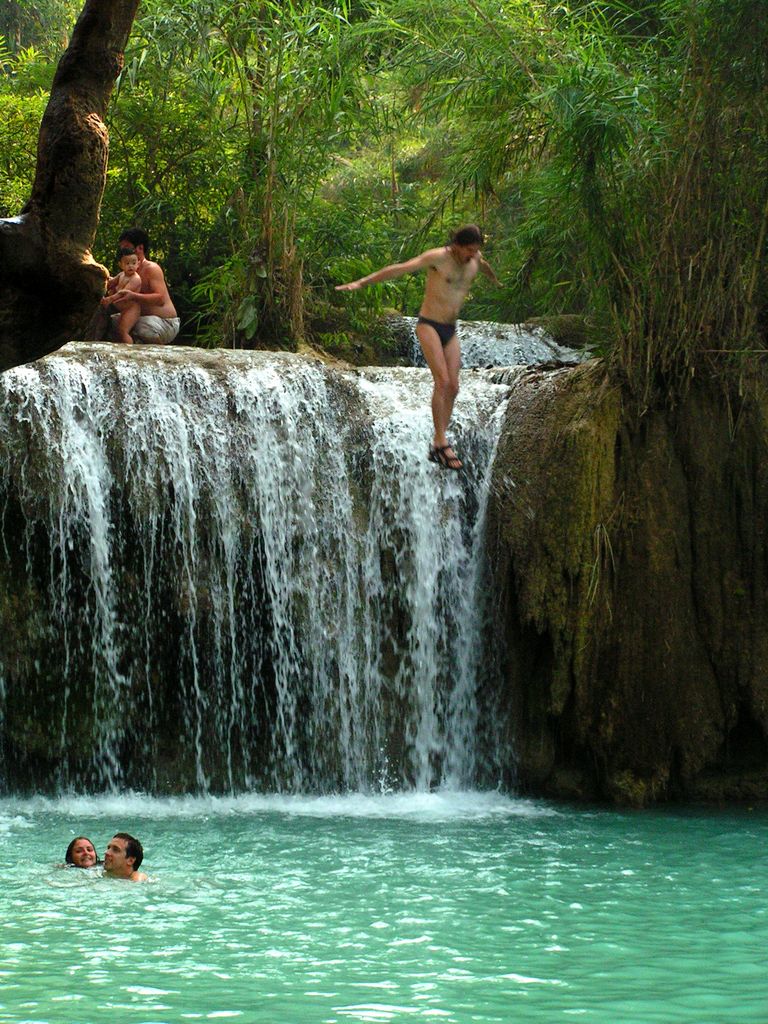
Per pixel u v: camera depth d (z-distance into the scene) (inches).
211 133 709.3
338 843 401.7
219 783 499.8
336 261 689.0
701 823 450.9
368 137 1055.6
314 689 514.6
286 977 255.1
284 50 633.6
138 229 599.8
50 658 480.1
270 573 513.3
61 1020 226.1
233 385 518.9
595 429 496.7
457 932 293.6
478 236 355.3
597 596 490.3
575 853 391.5
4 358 207.9
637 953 277.7
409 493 534.9
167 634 496.7
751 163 502.6
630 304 505.4
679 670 492.7
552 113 532.4
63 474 478.3
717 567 496.4
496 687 519.5
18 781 478.6
